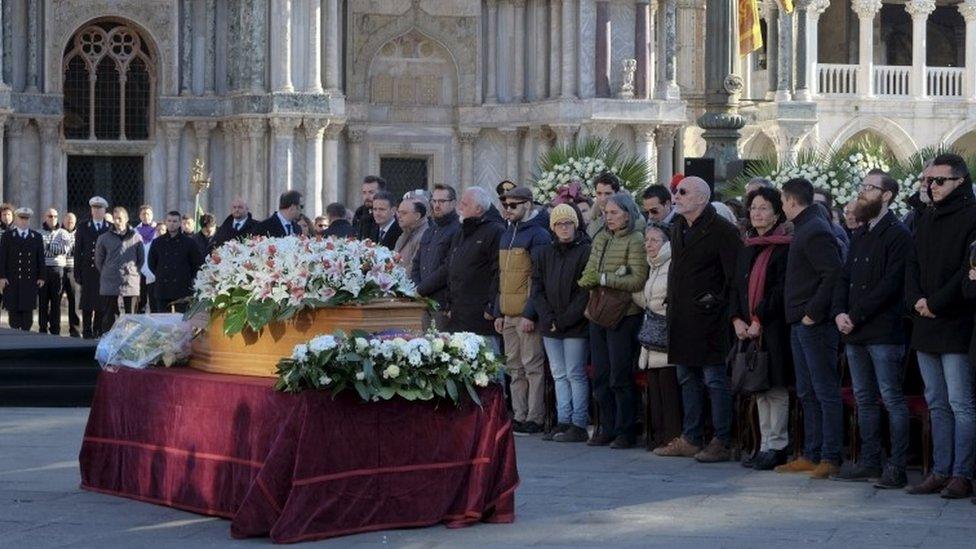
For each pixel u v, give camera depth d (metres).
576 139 46.81
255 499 12.62
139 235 32.59
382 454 12.86
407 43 48.41
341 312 13.38
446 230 20.30
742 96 55.75
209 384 13.60
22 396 22.89
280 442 12.59
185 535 12.80
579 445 18.64
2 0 43.12
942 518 13.57
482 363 13.25
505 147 48.81
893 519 13.51
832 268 15.59
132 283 32.12
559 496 14.72
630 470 16.52
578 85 47.16
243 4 44.62
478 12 48.47
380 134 48.38
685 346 17.11
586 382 18.95
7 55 43.72
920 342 14.63
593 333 18.50
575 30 47.12
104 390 14.85
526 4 48.34
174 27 45.41
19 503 14.27
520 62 48.44
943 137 57.28
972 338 14.11
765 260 16.44
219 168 46.00
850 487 15.30
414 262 20.89
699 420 17.59
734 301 16.66
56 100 44.50
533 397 19.66
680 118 47.84
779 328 16.39
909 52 61.38
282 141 44.28
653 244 17.80
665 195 18.38
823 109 55.91
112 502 14.34
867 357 15.48
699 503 14.32
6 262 32.44
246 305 13.56
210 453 13.62
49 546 12.38
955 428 14.73
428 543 12.42
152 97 45.84
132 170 45.94
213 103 45.62
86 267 32.72
